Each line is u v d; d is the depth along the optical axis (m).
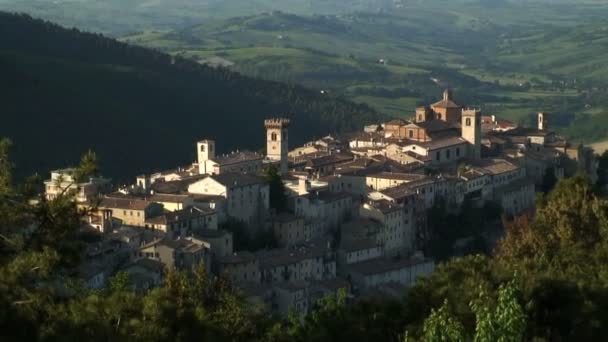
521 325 141.00
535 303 181.38
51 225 142.00
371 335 187.25
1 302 131.62
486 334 140.88
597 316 182.88
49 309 134.88
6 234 140.62
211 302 191.88
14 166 145.62
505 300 142.38
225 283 196.25
